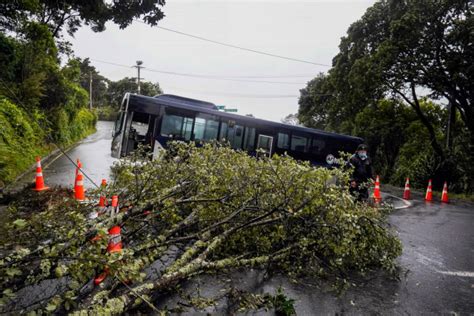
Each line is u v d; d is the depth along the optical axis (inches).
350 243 160.6
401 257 196.5
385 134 895.1
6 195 237.5
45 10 641.0
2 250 139.9
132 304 102.2
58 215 153.2
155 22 482.6
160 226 175.8
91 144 876.6
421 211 382.0
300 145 526.9
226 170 185.5
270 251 168.7
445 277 169.9
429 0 575.2
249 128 497.7
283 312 118.0
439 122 903.1
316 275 154.6
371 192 543.8
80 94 961.5
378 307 131.8
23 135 454.9
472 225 318.0
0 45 502.9
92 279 120.6
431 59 597.9
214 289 134.9
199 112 470.3
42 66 586.2
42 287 123.4
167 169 193.6
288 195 171.2
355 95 696.4
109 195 184.2
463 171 629.6
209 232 149.3
